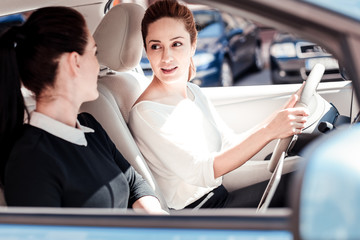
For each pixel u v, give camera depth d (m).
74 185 1.46
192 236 0.92
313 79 2.18
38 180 1.38
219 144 2.22
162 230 0.94
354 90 0.91
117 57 2.01
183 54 2.05
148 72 2.57
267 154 2.58
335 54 0.92
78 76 1.53
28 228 1.00
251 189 2.27
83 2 2.22
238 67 7.95
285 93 2.82
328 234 0.72
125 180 1.66
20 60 1.48
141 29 2.04
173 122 2.03
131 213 0.98
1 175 1.46
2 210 1.04
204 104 2.37
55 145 1.47
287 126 1.93
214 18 7.37
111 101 2.04
